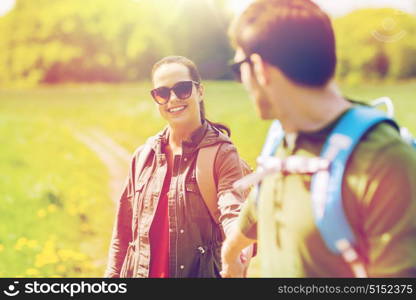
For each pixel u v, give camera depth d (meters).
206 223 2.49
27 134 19.64
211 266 2.50
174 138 2.59
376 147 1.32
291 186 1.44
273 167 1.44
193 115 2.55
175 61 2.58
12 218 7.15
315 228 1.39
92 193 9.77
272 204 1.51
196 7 46.88
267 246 1.54
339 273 1.41
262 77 1.43
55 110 31.78
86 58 53.53
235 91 33.38
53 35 53.84
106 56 53.50
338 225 1.34
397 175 1.30
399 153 1.31
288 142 1.50
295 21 1.40
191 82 2.54
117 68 53.31
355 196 1.33
